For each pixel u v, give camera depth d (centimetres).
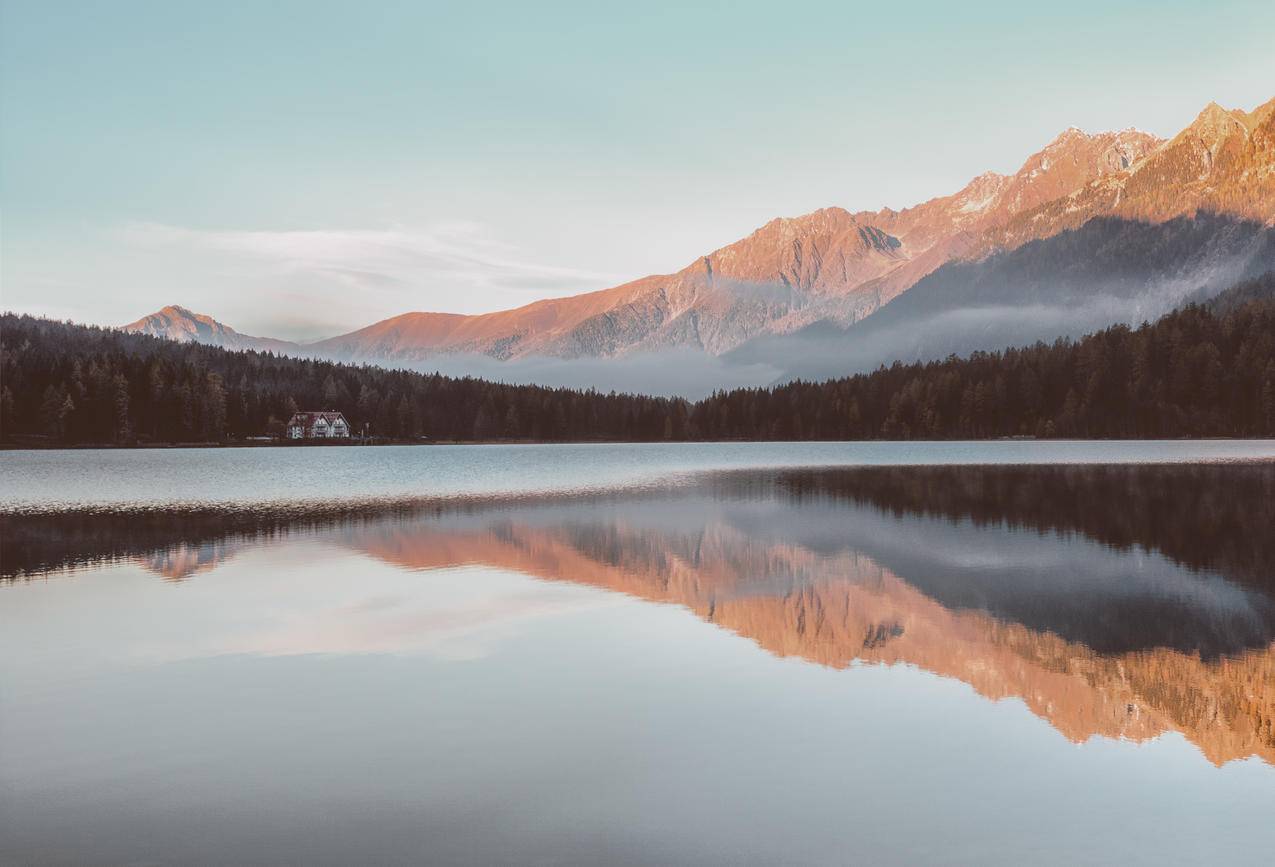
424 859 1252
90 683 2039
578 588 3127
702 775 1527
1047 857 1264
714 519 5209
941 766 1568
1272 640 2395
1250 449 14275
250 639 2422
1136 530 4503
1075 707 1875
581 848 1284
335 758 1596
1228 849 1288
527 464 13112
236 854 1264
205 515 5547
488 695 1945
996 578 3256
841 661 2212
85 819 1368
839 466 11469
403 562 3684
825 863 1247
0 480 8844
